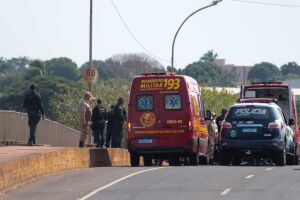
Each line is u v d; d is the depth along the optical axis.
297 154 80.06
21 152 54.59
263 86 87.12
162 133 66.75
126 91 161.12
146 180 48.50
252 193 42.34
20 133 80.31
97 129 73.25
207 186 45.28
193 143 66.88
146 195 41.97
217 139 79.62
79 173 54.00
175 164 73.38
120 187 45.41
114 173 53.34
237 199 40.31
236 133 66.81
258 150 66.50
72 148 59.72
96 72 85.38
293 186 45.12
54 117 162.25
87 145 78.81
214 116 78.50
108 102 157.00
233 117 67.19
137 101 67.12
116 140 75.69
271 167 59.06
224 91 161.88
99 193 43.16
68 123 159.38
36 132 83.00
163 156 69.25
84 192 43.69
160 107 66.81
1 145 74.88
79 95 161.88
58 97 164.50
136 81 67.25
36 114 70.56
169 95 66.69
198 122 69.44
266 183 46.66
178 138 66.56
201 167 58.88
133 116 67.12
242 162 78.94
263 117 66.62
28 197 42.38
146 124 66.94
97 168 59.22
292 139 74.38
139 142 67.00
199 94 71.81
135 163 68.00
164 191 43.34
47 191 44.53
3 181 45.38
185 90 66.62
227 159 67.69
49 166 54.53
